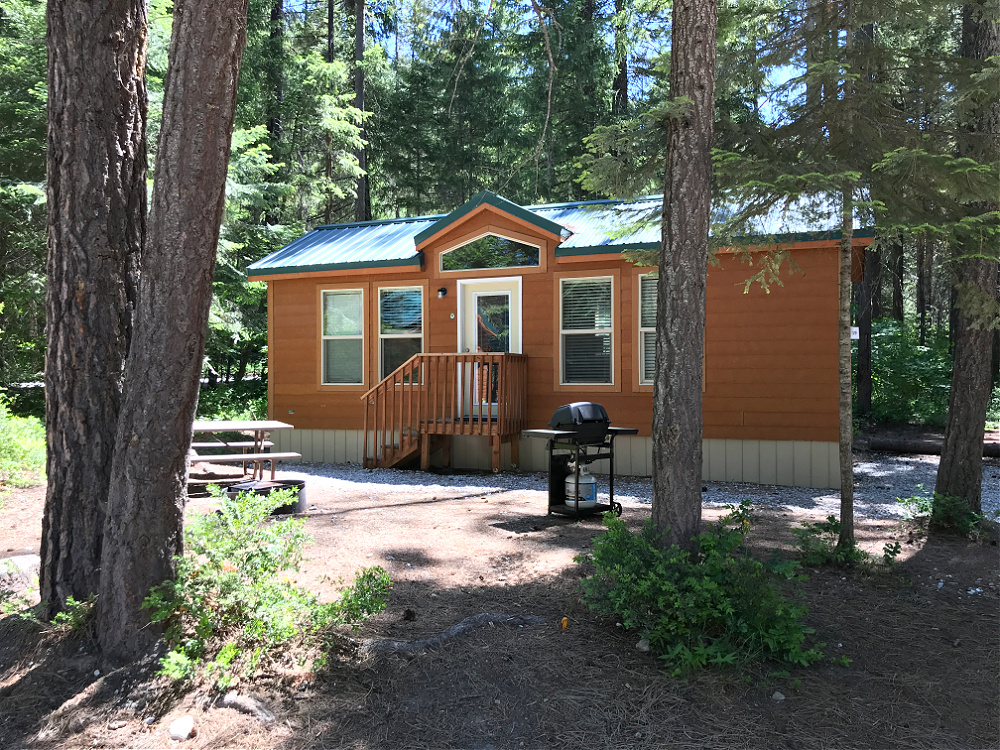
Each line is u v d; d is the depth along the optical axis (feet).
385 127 74.28
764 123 18.37
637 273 33.58
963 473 20.77
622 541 13.19
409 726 10.03
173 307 10.99
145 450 11.09
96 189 12.25
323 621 11.50
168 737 9.61
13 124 41.45
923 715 10.52
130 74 12.78
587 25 54.80
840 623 13.70
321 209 84.28
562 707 10.46
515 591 15.24
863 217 17.79
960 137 17.07
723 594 11.93
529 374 35.88
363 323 39.04
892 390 60.90
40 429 32.76
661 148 16.81
